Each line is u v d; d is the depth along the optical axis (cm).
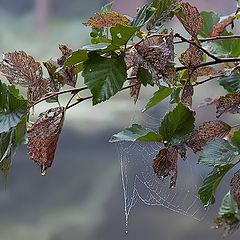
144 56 155
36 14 221
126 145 236
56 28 214
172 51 157
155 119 197
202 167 210
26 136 156
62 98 180
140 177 212
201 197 169
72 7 213
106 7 173
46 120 159
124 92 199
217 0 204
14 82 159
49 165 161
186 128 159
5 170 155
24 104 155
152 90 197
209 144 167
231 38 175
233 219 179
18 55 160
